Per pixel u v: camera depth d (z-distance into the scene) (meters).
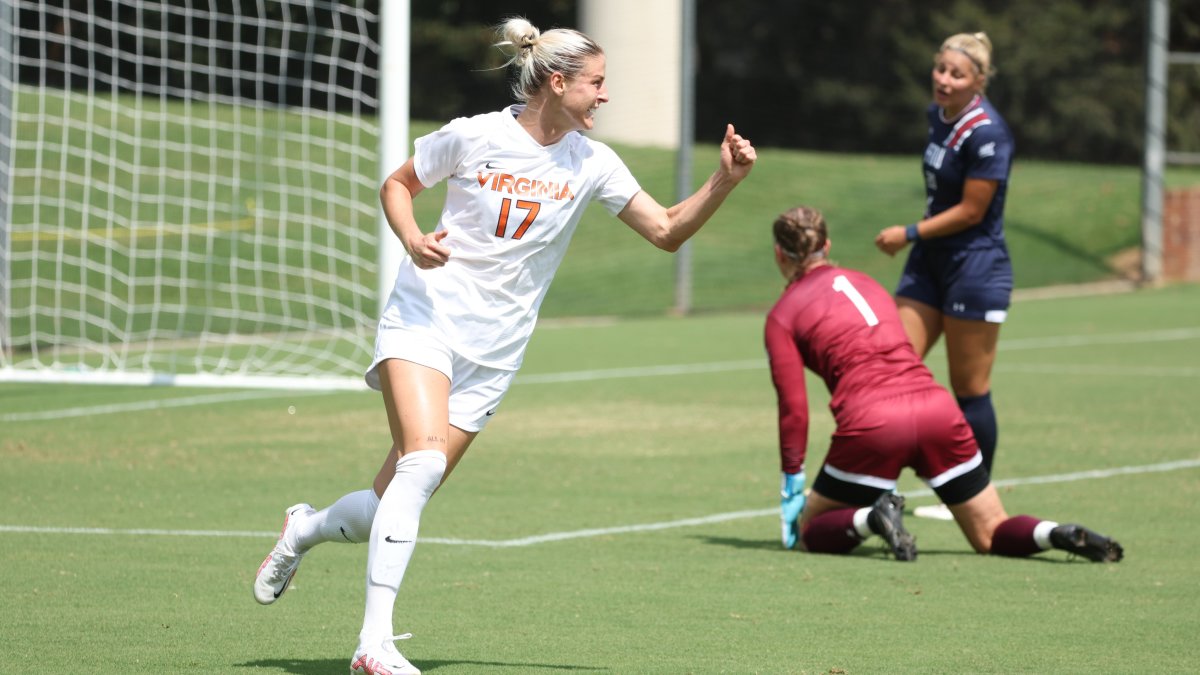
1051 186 99.81
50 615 19.34
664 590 21.20
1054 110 131.50
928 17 137.75
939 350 55.28
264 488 29.36
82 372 40.56
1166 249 81.00
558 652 17.78
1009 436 35.88
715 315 68.81
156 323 59.88
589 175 16.47
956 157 27.70
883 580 21.94
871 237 86.19
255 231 71.75
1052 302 72.50
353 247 67.44
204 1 73.19
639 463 32.78
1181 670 17.12
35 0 64.50
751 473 31.67
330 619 19.41
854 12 139.25
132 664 17.05
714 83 137.00
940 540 25.30
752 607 20.20
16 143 48.12
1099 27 132.25
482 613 19.78
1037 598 20.78
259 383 39.47
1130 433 36.28
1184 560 23.31
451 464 16.59
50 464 31.81
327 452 33.75
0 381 44.75
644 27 103.06
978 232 27.67
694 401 42.34
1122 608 20.19
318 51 85.62
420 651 17.80
